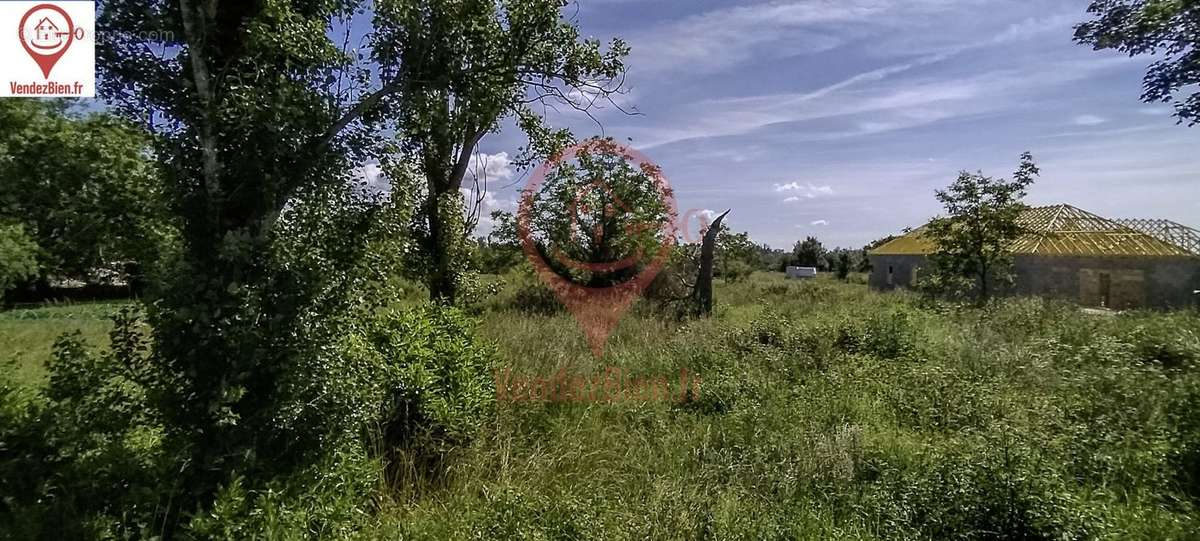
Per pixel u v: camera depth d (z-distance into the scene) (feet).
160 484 9.53
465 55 11.81
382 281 11.81
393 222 11.76
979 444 14.35
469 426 15.01
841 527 12.05
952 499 11.87
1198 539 11.07
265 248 9.95
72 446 9.91
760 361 24.62
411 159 13.03
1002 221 50.39
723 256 74.90
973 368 24.70
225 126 9.79
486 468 14.29
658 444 16.48
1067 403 18.63
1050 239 69.82
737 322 37.50
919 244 86.63
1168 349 26.03
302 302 10.31
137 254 10.00
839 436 15.98
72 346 10.34
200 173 10.05
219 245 9.66
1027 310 39.52
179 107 9.91
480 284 25.26
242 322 9.69
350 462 11.46
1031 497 11.16
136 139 10.48
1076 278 64.75
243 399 10.22
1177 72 18.28
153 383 10.17
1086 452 14.29
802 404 19.30
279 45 9.84
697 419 18.65
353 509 10.94
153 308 9.53
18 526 8.68
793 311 42.93
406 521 12.01
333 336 10.93
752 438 16.52
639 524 11.73
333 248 10.98
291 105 9.91
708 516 11.83
